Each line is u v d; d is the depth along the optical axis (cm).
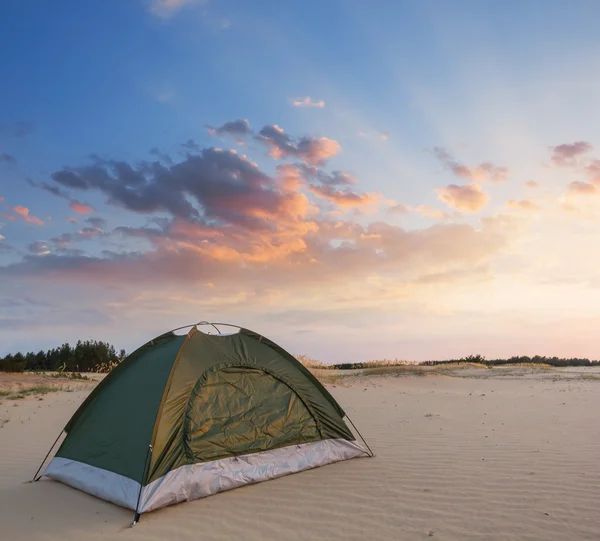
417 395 1688
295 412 786
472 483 664
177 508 605
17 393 1667
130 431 669
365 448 870
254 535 521
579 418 1117
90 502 632
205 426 688
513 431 984
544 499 595
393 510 580
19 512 601
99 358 2898
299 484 683
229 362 762
